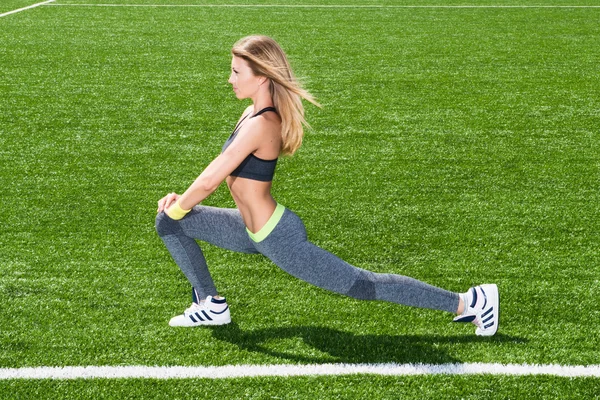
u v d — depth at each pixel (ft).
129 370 9.79
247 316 11.19
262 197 9.33
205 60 28.37
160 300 11.68
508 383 9.60
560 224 14.66
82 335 10.64
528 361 10.08
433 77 26.14
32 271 12.57
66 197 15.78
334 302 11.62
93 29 34.32
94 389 9.39
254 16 38.32
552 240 13.97
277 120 9.14
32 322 10.96
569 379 9.70
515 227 14.51
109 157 18.21
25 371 9.75
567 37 33.50
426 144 19.31
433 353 10.24
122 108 22.17
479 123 21.07
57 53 29.27
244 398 9.25
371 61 28.53
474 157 18.39
